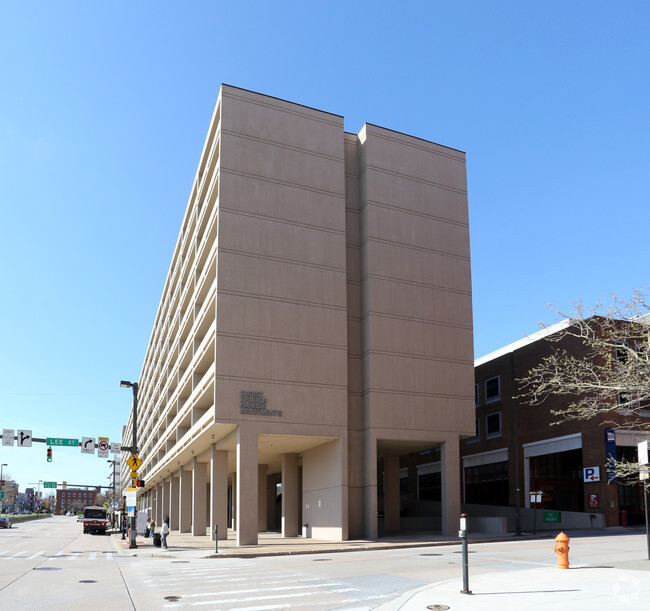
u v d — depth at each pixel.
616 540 29.38
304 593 14.58
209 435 38.00
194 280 48.41
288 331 36.34
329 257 38.50
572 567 18.08
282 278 36.88
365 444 37.56
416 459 65.06
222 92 37.84
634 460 41.75
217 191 38.88
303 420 35.62
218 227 35.88
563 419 45.38
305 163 39.16
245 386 34.59
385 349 38.69
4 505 198.38
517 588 13.96
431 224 42.12
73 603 13.92
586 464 42.66
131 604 13.58
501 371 53.88
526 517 45.84
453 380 40.25
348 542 33.56
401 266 40.44
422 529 47.91
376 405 37.66
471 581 15.29
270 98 39.12
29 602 14.15
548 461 48.03
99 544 41.16
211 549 31.56
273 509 59.75
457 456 39.19
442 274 41.62
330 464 37.22
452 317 41.25
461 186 43.94
